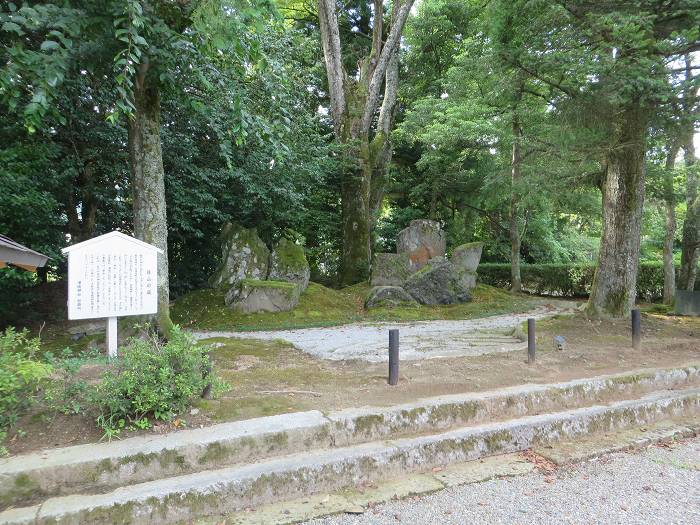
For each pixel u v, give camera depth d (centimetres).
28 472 282
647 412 477
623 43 643
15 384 328
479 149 1562
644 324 802
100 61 534
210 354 612
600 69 629
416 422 394
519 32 795
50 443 321
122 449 311
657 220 1830
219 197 1286
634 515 297
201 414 368
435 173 1773
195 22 465
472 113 1328
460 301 1307
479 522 288
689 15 644
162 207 611
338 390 448
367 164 1571
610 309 817
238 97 561
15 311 984
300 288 1218
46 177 920
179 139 1112
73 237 1111
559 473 361
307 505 307
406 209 1936
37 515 263
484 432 392
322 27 1554
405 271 1358
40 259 473
